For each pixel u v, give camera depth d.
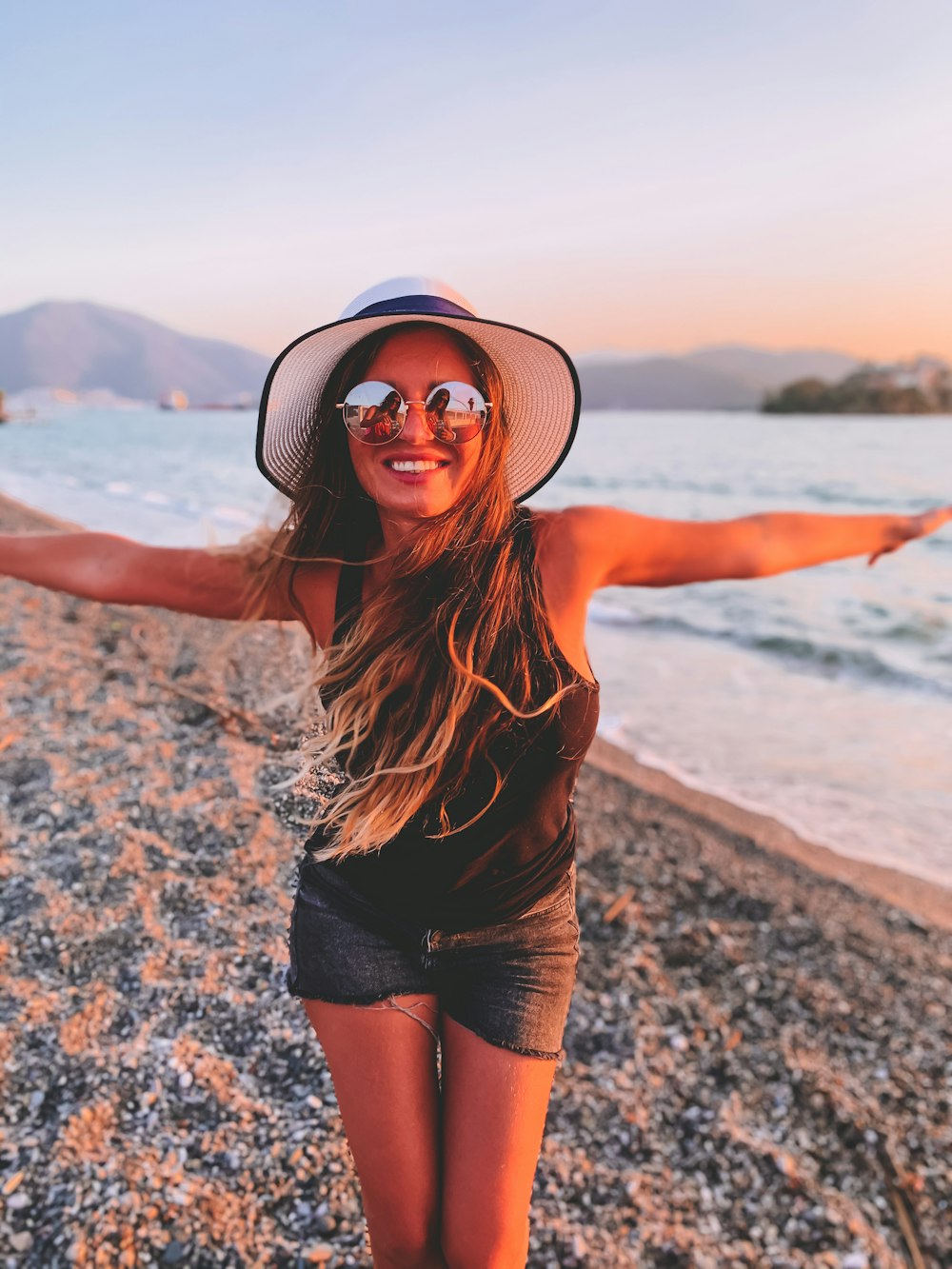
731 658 9.73
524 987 1.69
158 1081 2.54
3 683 5.35
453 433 1.66
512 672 1.64
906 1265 2.54
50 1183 2.22
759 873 4.89
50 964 2.93
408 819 1.64
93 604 7.61
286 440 1.90
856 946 4.18
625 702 8.20
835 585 13.61
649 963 3.79
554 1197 2.54
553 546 1.86
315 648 1.92
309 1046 2.71
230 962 2.97
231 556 1.99
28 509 19.53
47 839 3.59
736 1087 3.12
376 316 1.63
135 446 55.22
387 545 1.80
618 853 4.98
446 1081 1.71
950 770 6.55
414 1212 1.65
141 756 4.21
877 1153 2.90
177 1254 2.12
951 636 10.45
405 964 1.72
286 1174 2.34
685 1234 2.48
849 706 8.11
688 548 2.08
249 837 3.55
